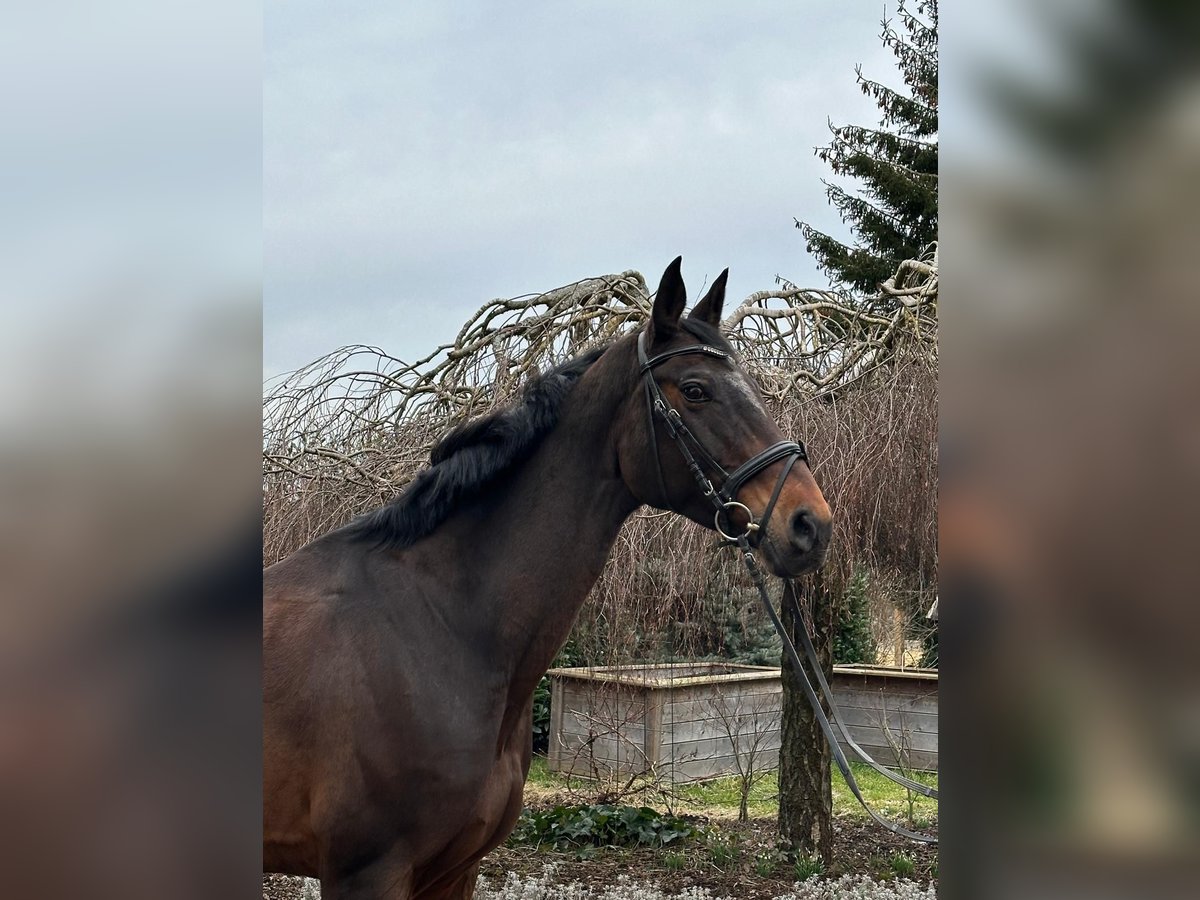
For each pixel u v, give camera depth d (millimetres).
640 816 5129
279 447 4500
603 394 2248
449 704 2100
